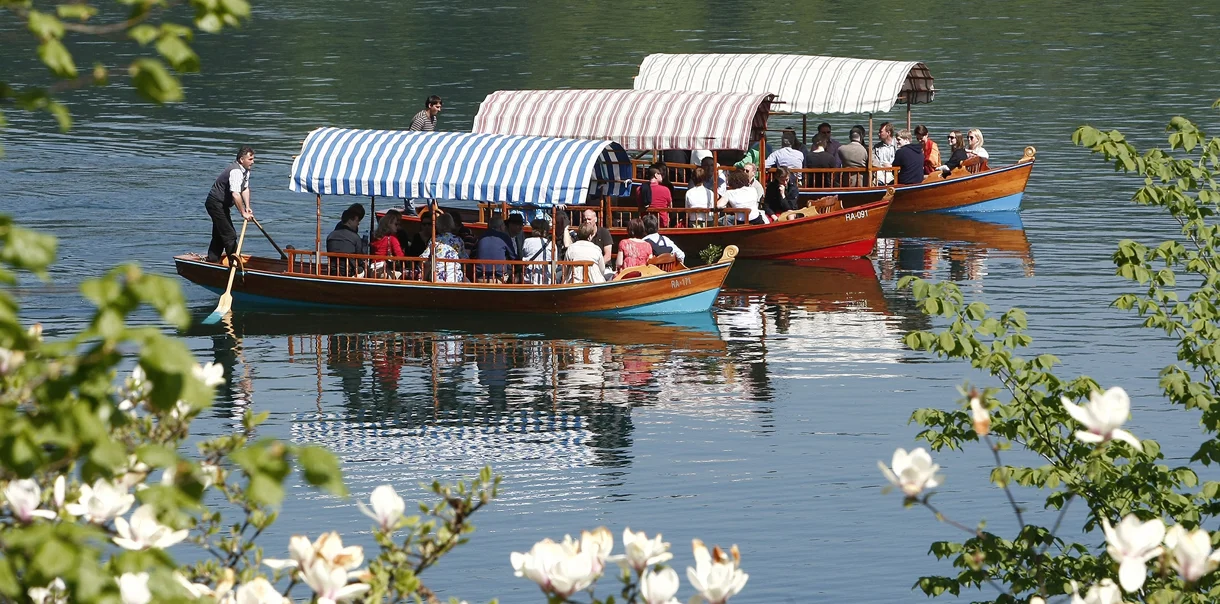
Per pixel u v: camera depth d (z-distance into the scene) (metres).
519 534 52.38
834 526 53.25
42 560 14.13
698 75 119.62
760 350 79.94
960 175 125.50
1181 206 41.06
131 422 21.05
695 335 83.56
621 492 56.75
